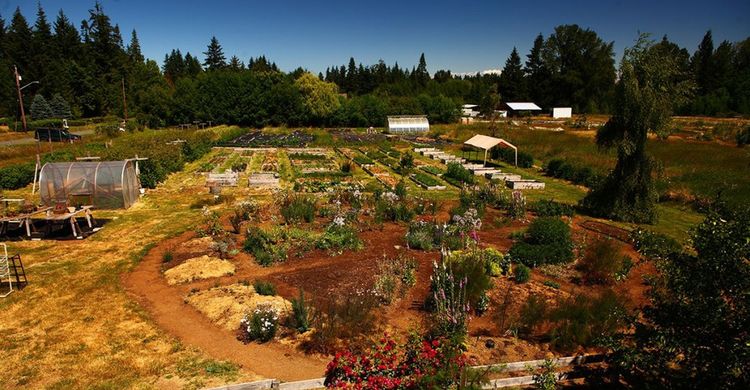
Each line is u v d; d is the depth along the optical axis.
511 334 9.59
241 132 56.31
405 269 12.54
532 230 14.76
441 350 7.70
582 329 9.11
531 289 11.84
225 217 18.59
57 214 15.84
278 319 9.88
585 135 49.22
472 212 16.72
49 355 8.70
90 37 78.62
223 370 8.27
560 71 94.25
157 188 24.31
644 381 7.80
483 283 10.55
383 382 7.31
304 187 24.17
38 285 11.95
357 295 11.02
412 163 31.52
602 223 18.80
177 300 11.19
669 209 21.48
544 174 30.56
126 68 75.75
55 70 65.44
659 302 6.93
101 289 11.81
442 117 70.62
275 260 13.46
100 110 70.06
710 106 72.50
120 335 9.49
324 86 66.25
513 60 96.56
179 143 34.34
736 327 5.79
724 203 6.97
